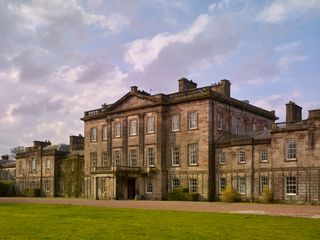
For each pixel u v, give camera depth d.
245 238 18.78
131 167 65.44
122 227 22.84
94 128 77.88
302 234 20.09
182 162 63.31
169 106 65.94
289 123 53.25
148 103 67.69
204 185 60.06
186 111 63.59
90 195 76.94
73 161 85.00
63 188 86.94
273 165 53.44
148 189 66.06
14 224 24.58
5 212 34.69
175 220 26.77
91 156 77.56
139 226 23.28
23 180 97.06
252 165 55.97
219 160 60.09
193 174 61.66
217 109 62.31
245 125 67.94
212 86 68.44
